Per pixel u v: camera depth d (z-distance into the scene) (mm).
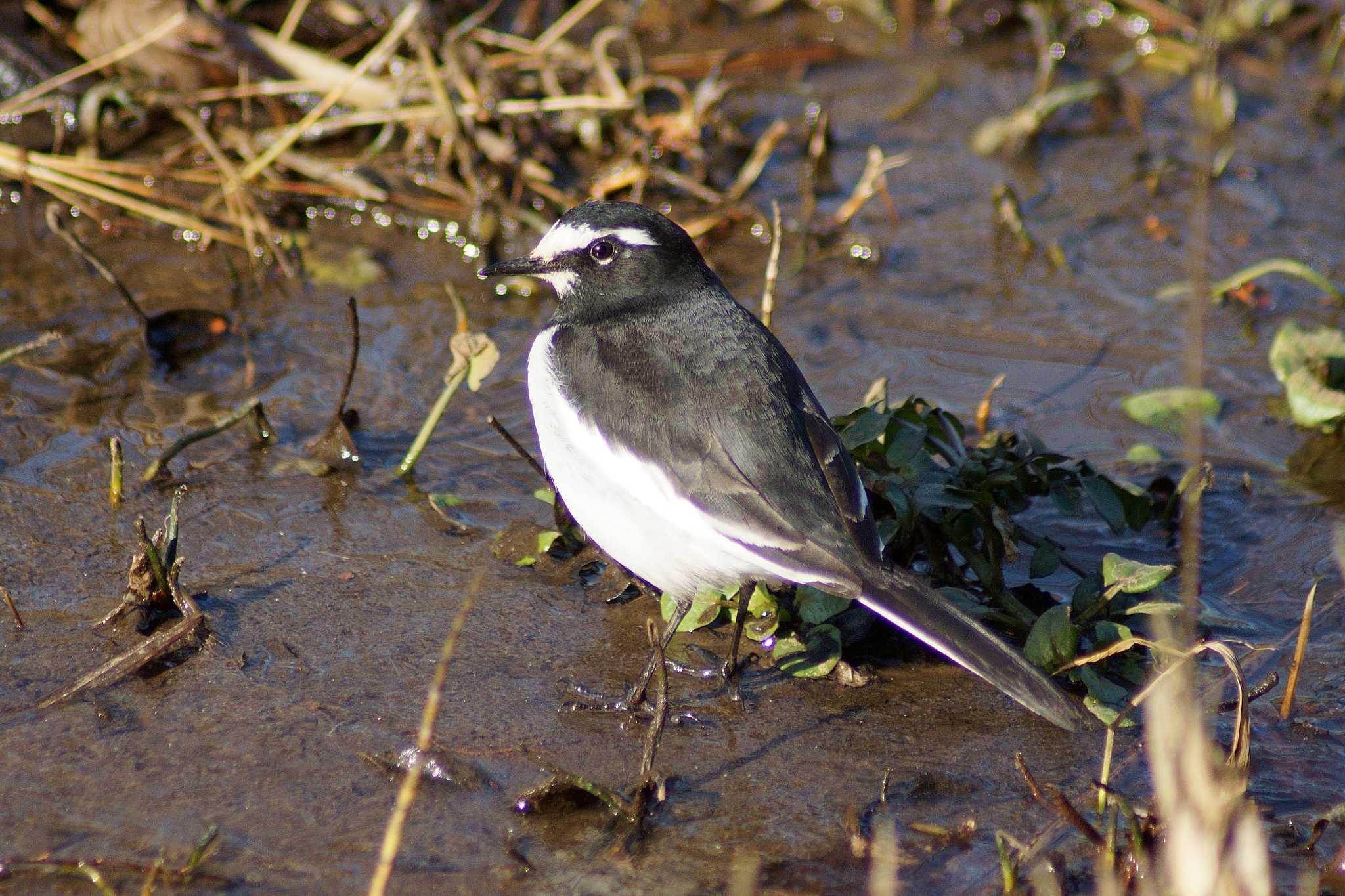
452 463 11570
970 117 17422
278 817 7730
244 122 15781
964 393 12641
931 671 9516
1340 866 7590
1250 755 8516
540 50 16484
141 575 9219
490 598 9945
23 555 9969
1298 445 12086
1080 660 9125
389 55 15969
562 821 7832
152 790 7867
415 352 13094
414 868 7418
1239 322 13828
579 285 10039
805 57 18344
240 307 13625
